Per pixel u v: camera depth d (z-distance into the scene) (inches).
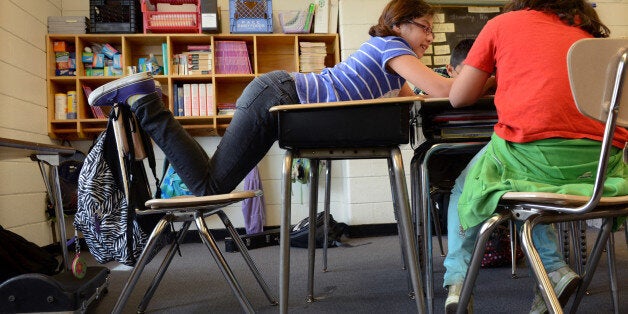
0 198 110.4
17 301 56.6
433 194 68.4
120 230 53.9
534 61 39.3
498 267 89.4
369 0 150.0
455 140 51.1
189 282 85.2
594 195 30.8
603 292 67.9
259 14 145.2
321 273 89.0
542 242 51.9
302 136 43.1
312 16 149.6
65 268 74.2
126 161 53.9
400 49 54.7
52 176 73.7
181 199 50.6
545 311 49.2
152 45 151.5
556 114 37.1
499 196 36.2
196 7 148.9
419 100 40.3
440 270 87.3
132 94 53.4
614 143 37.2
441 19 151.7
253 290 77.7
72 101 139.6
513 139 38.8
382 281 80.0
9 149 58.2
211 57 142.5
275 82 55.6
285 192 45.4
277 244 133.2
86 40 143.3
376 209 147.4
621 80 28.4
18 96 120.9
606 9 161.5
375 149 45.5
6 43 115.8
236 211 152.3
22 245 71.5
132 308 68.9
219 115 141.1
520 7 44.4
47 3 141.0
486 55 43.7
